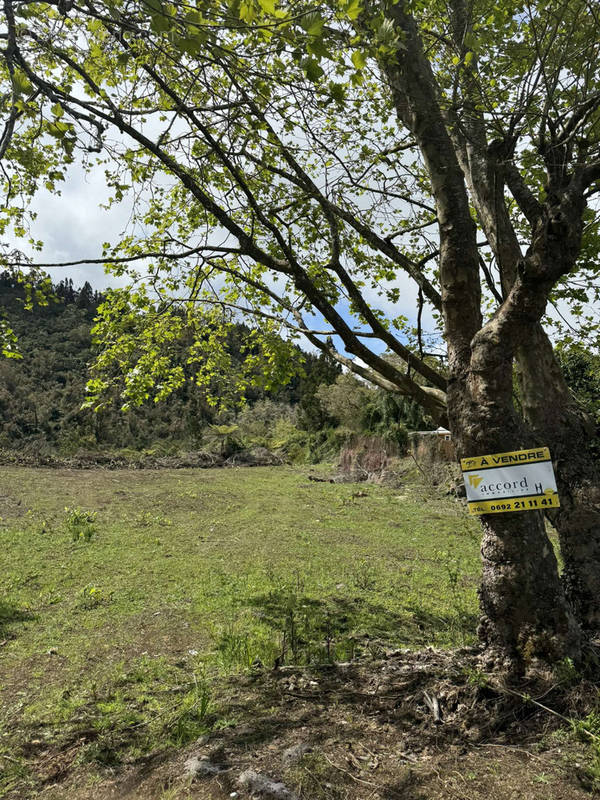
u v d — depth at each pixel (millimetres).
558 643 3059
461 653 3734
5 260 3955
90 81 3316
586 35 3600
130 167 4891
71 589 7594
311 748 2732
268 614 6574
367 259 5965
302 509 14828
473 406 3482
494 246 4574
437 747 2691
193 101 4754
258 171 5168
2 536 10172
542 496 3152
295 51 2250
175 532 11578
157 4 1983
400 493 17781
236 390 6730
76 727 3705
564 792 2221
